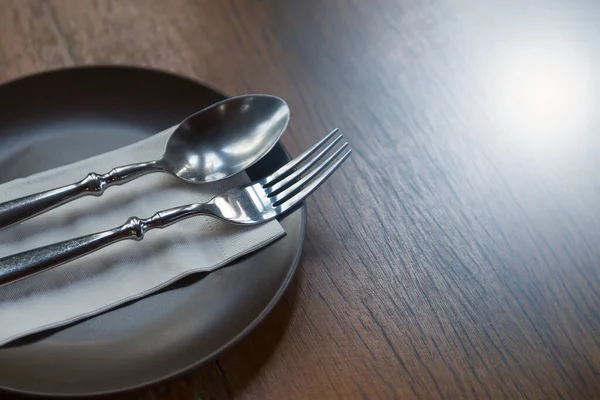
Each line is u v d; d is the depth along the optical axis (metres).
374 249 0.40
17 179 0.38
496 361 0.38
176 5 0.48
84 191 0.38
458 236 0.41
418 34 0.50
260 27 0.48
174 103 0.42
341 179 0.43
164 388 0.35
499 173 0.44
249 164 0.40
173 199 0.39
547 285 0.40
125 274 0.36
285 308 0.38
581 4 0.52
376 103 0.46
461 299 0.39
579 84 0.49
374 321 0.38
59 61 0.45
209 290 0.36
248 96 0.41
